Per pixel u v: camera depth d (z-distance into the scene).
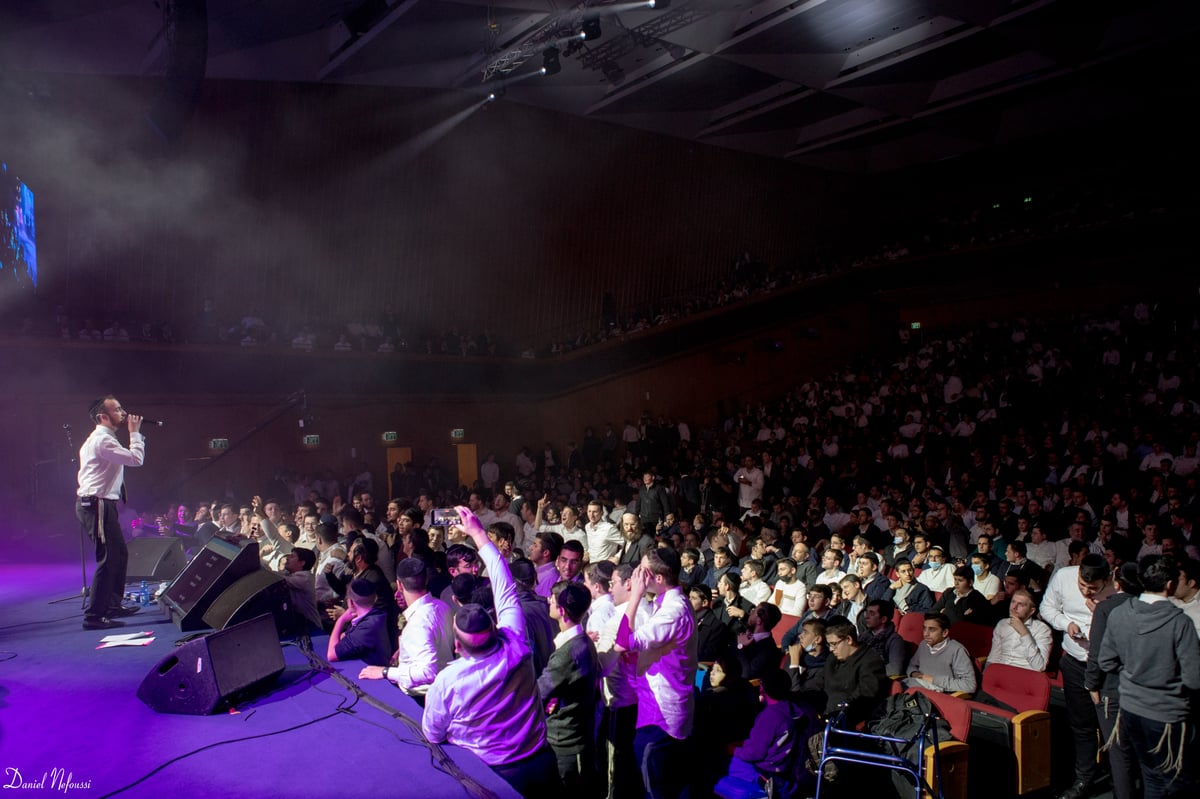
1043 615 6.04
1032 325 18.81
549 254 20.34
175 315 15.84
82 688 4.48
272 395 15.20
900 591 7.89
